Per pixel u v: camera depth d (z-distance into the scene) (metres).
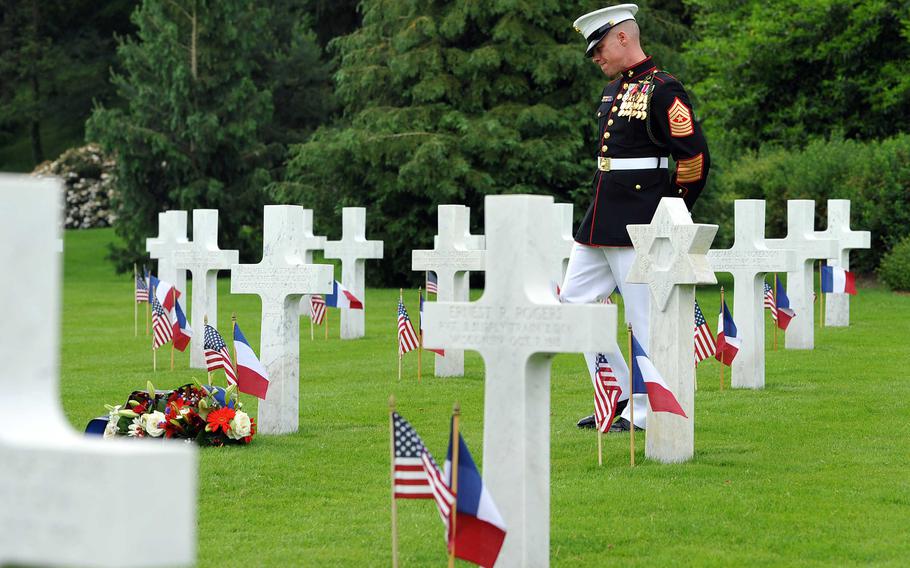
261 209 65.62
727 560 11.00
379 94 59.28
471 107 55.69
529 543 10.18
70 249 76.12
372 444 16.64
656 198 16.98
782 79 60.94
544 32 55.53
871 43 58.16
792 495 13.51
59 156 99.00
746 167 54.84
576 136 54.19
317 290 17.09
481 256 24.53
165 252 29.34
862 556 11.16
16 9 100.94
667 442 15.42
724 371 24.98
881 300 42.62
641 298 17.06
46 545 5.36
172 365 25.25
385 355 28.39
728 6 64.44
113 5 101.94
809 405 19.94
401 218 57.38
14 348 5.78
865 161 50.53
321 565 10.91
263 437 17.08
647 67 17.17
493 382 10.17
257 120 66.31
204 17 64.38
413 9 56.75
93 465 5.27
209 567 10.80
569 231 31.20
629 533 11.92
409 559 11.09
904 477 14.45
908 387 22.03
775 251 21.86
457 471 9.02
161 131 65.06
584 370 25.31
